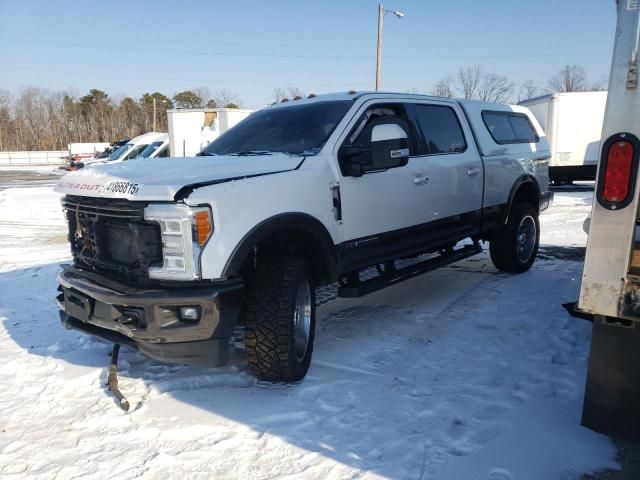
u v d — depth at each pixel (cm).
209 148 493
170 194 327
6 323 538
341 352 444
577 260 780
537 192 716
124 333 346
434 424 329
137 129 8856
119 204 346
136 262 348
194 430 328
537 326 495
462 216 576
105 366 429
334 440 314
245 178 359
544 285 634
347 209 431
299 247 404
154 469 290
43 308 586
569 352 434
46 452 309
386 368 412
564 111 1903
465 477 275
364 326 507
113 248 367
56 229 1208
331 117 462
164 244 334
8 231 1179
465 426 325
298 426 330
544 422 323
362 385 383
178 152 1998
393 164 427
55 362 437
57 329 518
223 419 341
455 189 559
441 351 443
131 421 341
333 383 387
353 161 432
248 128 500
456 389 374
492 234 672
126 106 9088
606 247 265
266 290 367
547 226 1144
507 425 322
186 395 375
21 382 402
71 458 302
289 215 373
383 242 472
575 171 1947
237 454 302
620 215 260
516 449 297
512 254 668
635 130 253
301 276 384
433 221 532
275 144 457
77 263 414
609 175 261
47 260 847
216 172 361
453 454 296
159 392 381
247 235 346
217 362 342
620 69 255
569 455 289
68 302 388
